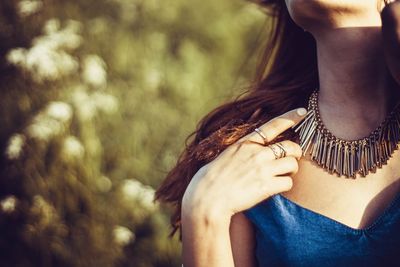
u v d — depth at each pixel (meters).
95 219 4.44
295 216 1.27
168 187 1.53
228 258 1.28
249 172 1.29
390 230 1.22
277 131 1.31
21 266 4.41
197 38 5.11
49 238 4.42
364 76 1.26
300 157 1.30
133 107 4.71
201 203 1.29
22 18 4.66
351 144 1.27
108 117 4.62
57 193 4.43
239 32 5.18
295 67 1.49
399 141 1.26
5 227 4.41
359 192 1.25
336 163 1.27
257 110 1.42
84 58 4.53
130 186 4.45
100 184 4.48
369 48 1.25
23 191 4.43
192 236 1.29
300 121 1.31
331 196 1.26
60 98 4.43
